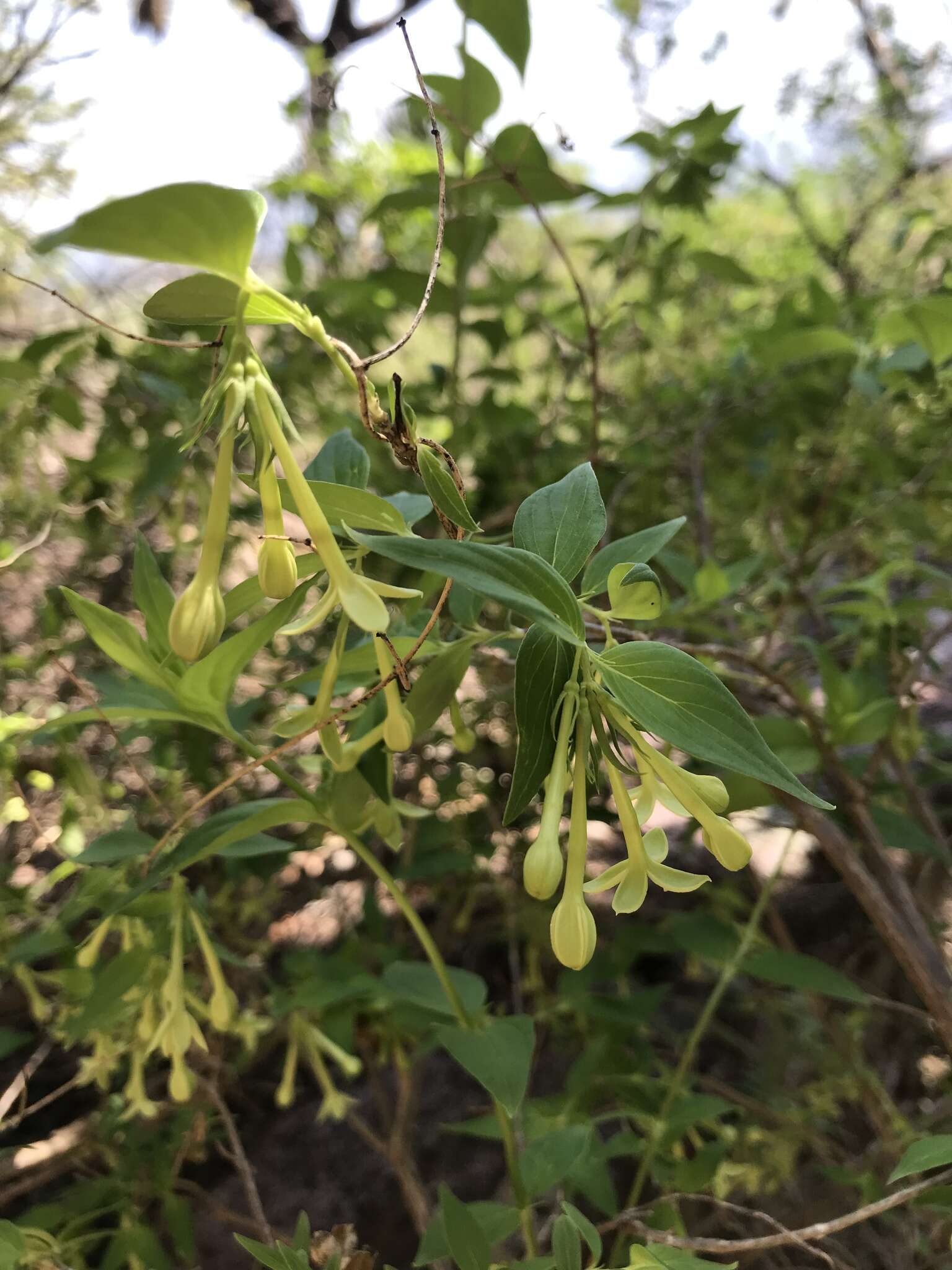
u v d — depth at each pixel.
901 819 0.41
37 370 0.51
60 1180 0.53
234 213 0.17
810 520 0.66
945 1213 0.32
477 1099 0.64
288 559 0.20
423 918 0.68
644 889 0.21
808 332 0.46
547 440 0.68
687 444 0.69
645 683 0.20
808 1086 0.50
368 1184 0.58
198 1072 0.46
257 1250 0.26
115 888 0.38
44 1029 0.49
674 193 0.61
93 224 0.17
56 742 0.46
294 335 0.64
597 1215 0.50
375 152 0.78
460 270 0.58
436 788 0.56
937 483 0.59
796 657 0.59
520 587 0.19
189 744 0.48
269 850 0.32
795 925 0.64
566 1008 0.47
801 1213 0.48
